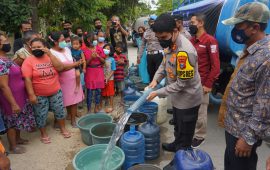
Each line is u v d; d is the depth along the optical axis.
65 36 4.52
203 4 5.10
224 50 4.38
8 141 3.83
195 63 2.71
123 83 5.91
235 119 1.97
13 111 3.35
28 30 4.31
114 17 6.94
